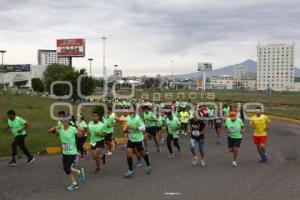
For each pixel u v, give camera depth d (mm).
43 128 22938
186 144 21453
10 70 138000
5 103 36531
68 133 10477
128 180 11680
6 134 19891
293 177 12078
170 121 16844
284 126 35344
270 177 12094
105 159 15336
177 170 13461
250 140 23359
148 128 18047
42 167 13891
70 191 10211
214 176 12305
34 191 10219
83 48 91750
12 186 10820
